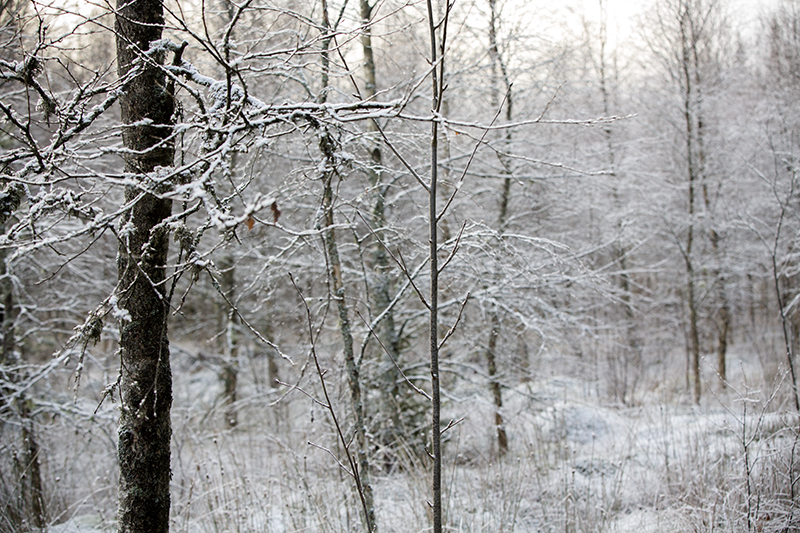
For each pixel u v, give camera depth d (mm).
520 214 7945
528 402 7609
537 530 4840
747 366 13406
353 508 4609
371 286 7113
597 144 9297
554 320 7559
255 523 4965
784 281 13148
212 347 12906
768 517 4445
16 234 2803
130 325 3070
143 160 3119
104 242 7012
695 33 11094
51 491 5949
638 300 12438
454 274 6551
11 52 5086
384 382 7113
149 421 3047
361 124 5770
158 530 3068
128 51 3129
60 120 2896
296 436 7086
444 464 5426
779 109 10133
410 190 6602
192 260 2682
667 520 4746
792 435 4988
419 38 6051
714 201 11266
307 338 6734
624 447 6762
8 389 6145
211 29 5199
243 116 2668
